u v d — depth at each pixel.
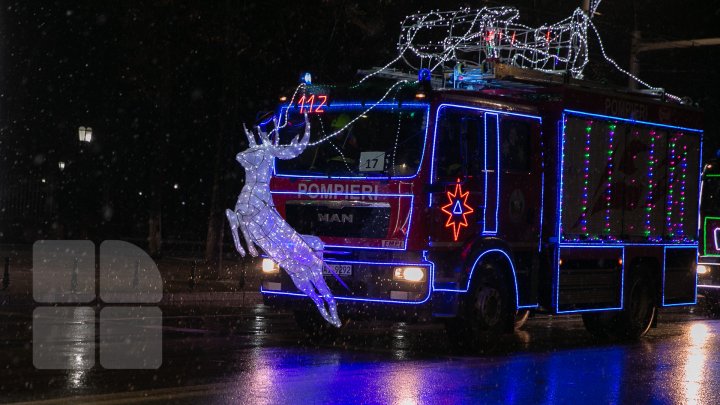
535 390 10.88
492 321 13.79
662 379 11.95
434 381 11.15
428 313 12.77
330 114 13.61
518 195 14.26
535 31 17.38
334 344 14.29
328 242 13.27
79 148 43.81
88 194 44.91
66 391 9.53
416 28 24.05
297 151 13.08
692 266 18.31
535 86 15.02
